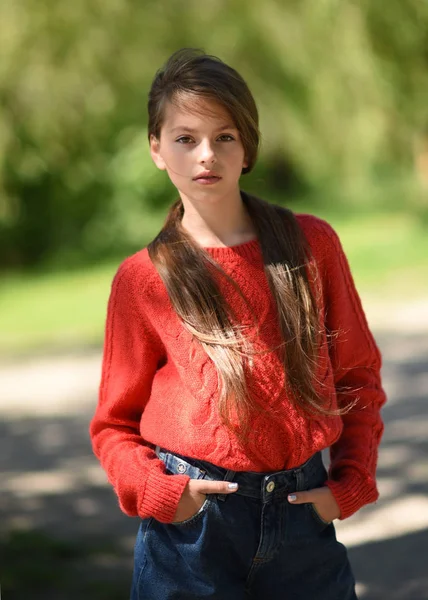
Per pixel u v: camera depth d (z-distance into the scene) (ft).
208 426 9.07
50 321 57.72
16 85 64.69
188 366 9.24
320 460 9.57
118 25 63.67
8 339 53.06
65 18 62.44
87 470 26.99
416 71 65.67
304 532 9.25
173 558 9.31
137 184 84.33
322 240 9.91
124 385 9.93
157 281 9.47
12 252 83.66
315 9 63.41
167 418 9.39
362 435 10.08
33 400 37.32
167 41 65.36
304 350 9.20
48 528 21.67
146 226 85.25
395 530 20.04
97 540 20.68
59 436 31.35
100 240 85.10
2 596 17.26
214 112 9.19
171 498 9.07
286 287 9.27
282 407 9.09
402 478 23.61
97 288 69.21
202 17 65.10
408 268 63.52
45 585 17.83
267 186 113.19
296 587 9.43
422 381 34.78
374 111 66.90
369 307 52.16
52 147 70.49
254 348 9.11
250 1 64.95
